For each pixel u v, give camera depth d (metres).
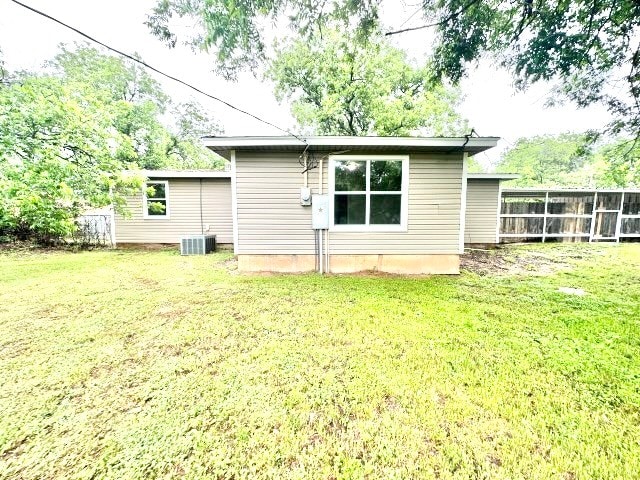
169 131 21.48
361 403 2.01
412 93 15.21
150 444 1.67
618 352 2.71
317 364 2.51
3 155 6.07
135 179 8.23
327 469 1.51
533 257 7.83
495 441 1.68
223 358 2.61
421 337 3.03
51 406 1.97
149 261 7.20
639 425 1.81
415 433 1.75
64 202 7.72
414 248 5.76
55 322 3.39
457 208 5.64
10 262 6.92
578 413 1.91
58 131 6.98
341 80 13.51
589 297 4.34
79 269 6.22
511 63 5.20
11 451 1.62
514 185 27.22
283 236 5.78
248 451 1.63
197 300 4.20
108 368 2.44
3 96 6.33
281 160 5.60
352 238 5.77
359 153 5.54
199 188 9.40
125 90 18.56
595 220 10.65
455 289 4.75
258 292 4.57
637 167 11.33
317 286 4.91
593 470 1.50
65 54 16.38
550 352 2.71
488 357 2.63
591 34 4.61
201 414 1.90
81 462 1.55
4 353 2.67
